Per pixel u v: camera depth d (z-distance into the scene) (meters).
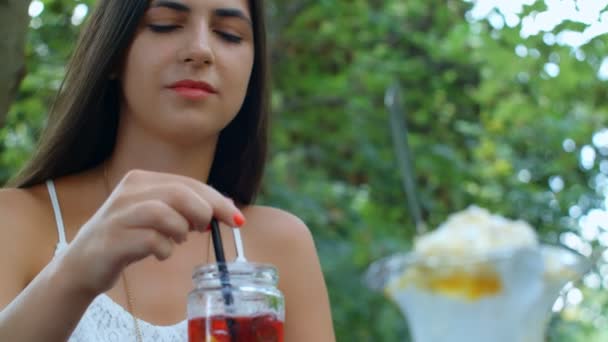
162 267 2.32
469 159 10.10
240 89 2.30
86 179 2.44
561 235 9.23
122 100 2.39
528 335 1.74
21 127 6.86
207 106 2.25
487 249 1.75
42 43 7.04
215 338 1.54
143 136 2.36
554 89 8.53
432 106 9.95
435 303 1.77
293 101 9.38
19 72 3.16
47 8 7.05
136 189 1.61
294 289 2.46
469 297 1.75
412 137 9.34
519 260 1.73
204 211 1.58
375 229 8.61
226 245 2.44
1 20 3.10
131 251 1.55
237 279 1.56
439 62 9.92
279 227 2.52
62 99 2.47
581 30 6.88
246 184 2.60
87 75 2.36
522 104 8.98
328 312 2.47
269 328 1.56
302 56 9.48
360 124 9.35
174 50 2.23
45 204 2.37
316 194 8.59
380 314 8.30
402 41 9.95
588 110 9.07
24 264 2.22
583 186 9.52
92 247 1.57
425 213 9.38
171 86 2.23
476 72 9.87
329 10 9.06
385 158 9.35
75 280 1.58
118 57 2.31
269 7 9.11
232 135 2.60
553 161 9.52
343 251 8.31
